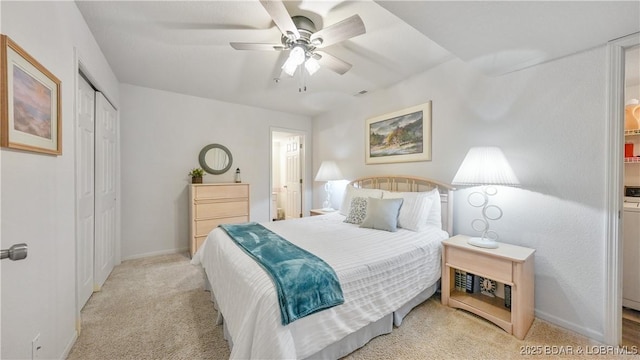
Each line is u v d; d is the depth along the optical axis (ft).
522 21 4.62
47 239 4.11
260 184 14.10
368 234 7.25
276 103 13.17
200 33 6.70
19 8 3.44
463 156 7.89
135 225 10.76
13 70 3.21
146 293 7.54
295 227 8.23
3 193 3.11
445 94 8.39
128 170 10.55
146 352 4.99
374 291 5.10
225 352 4.99
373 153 11.23
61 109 4.54
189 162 11.99
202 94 11.78
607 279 5.25
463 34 5.09
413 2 4.18
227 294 4.99
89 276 7.11
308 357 4.20
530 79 6.41
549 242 6.09
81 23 5.81
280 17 5.12
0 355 3.04
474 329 5.75
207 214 11.12
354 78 9.75
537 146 6.29
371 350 5.00
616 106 5.14
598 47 5.37
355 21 5.24
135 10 5.74
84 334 5.51
